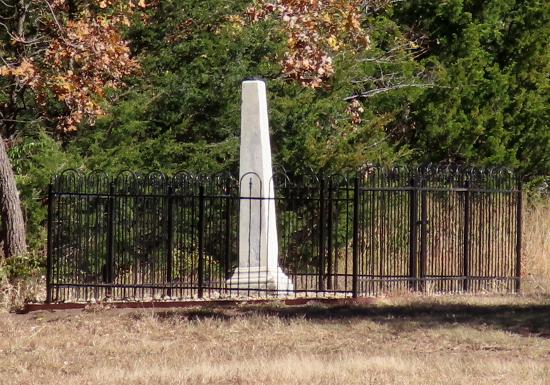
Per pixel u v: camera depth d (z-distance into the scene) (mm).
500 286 62906
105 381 36062
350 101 88938
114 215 56781
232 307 52562
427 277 59531
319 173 71000
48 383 36062
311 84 73500
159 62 76625
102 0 71000
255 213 57156
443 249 62375
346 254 58094
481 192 62312
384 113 86312
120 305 53062
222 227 63094
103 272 57562
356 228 55438
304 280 63656
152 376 36594
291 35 73125
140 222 59094
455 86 91625
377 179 61781
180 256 59344
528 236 71938
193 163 71062
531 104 95062
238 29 76938
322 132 76938
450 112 90750
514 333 45875
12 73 68125
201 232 55844
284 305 53500
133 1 75750
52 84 68875
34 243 65125
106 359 40531
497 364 38344
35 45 76250
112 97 74688
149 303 53219
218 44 75750
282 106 73875
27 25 76938
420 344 43469
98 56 69188
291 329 46438
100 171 64500
